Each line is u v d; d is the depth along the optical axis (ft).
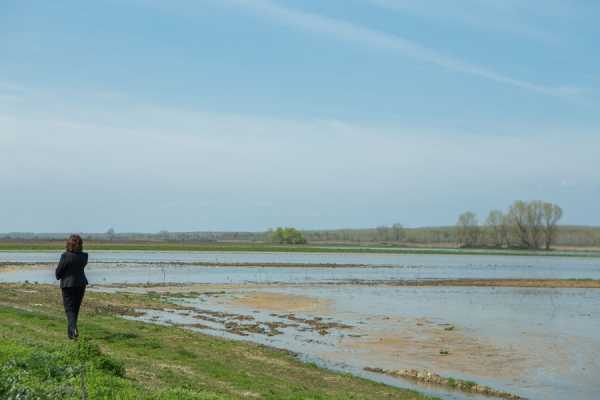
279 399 50.19
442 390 66.69
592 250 647.97
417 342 94.73
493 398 64.18
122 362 49.88
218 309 129.49
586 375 75.31
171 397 37.58
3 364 37.22
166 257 371.76
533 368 78.69
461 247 650.02
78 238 56.54
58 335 62.39
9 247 438.81
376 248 616.39
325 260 366.43
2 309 78.48
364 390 60.75
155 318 108.06
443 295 168.96
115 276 218.38
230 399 41.04
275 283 198.49
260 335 96.94
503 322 117.50
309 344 90.58
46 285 153.28
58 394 33.53
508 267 318.45
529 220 583.17
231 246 583.58
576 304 151.43
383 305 142.31
